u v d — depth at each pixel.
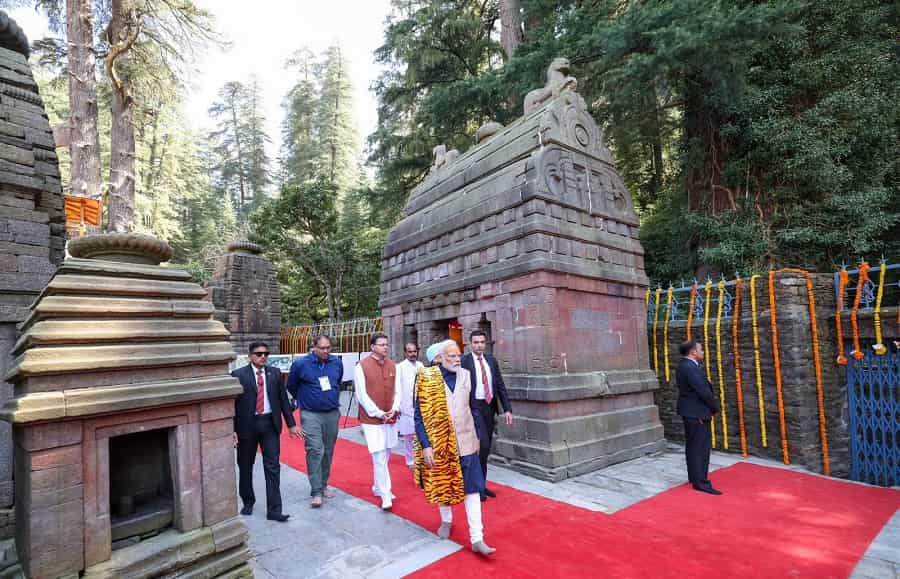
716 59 9.73
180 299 3.43
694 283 8.07
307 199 20.77
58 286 2.92
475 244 7.54
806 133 10.51
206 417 3.28
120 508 3.07
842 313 6.48
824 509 4.77
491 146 8.34
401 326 9.48
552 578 3.44
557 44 12.50
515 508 4.94
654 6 10.21
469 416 4.08
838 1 10.79
